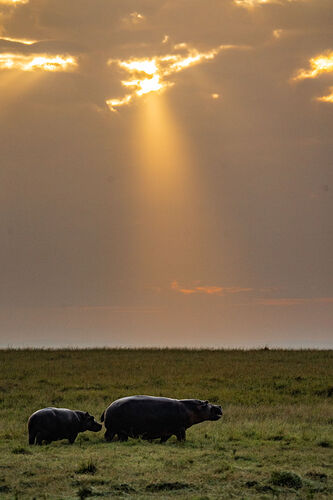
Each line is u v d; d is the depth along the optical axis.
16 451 42.84
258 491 32.56
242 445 45.34
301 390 79.31
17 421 59.84
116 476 35.00
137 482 33.91
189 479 34.44
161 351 117.50
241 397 74.25
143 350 119.00
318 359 105.75
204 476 35.06
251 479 34.50
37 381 85.19
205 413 48.28
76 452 42.84
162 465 38.00
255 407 67.75
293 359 105.75
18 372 91.56
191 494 31.75
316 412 63.41
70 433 47.44
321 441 45.88
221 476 35.06
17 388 80.75
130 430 47.75
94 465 36.91
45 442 47.16
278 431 50.97
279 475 34.03
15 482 33.94
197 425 55.75
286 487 33.12
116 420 48.00
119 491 32.19
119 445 45.72
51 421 46.56
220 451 42.97
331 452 42.97
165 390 78.31
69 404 69.31
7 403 70.50
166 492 32.19
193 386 81.81
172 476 35.06
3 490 32.53
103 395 75.19
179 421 47.59
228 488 32.91
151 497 31.11
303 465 38.62
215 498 30.97
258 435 49.25
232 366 97.75
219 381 85.88
